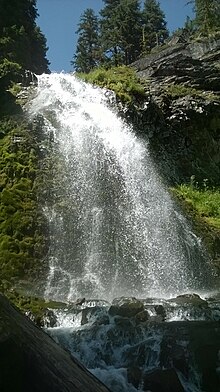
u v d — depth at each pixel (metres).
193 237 12.56
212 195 16.17
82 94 16.69
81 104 15.59
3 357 3.12
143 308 7.26
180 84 20.03
